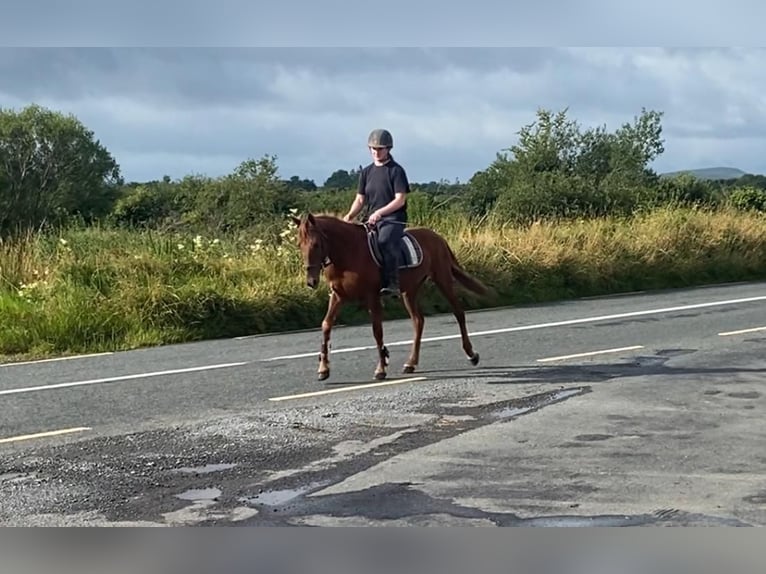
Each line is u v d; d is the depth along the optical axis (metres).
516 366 11.38
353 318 16.42
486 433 8.16
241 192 29.86
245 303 15.73
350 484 6.78
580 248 20.72
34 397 10.09
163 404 9.59
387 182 11.09
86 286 16.05
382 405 9.34
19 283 16.91
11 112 56.16
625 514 6.05
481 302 17.84
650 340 13.09
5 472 7.21
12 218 50.47
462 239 19.81
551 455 7.44
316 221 10.41
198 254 18.02
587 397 9.51
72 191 55.69
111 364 12.32
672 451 7.52
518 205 28.73
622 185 32.72
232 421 8.77
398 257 10.84
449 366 11.53
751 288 19.92
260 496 6.55
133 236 19.50
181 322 15.12
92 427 8.66
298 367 11.65
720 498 6.36
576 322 15.14
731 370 10.84
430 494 6.52
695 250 21.97
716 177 39.03
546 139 35.53
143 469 7.25
